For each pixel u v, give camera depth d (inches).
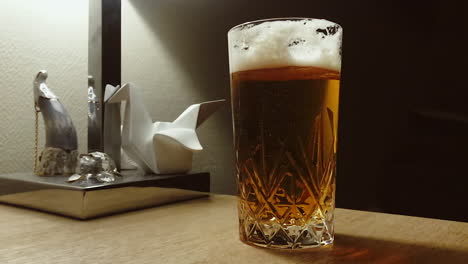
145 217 15.7
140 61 27.9
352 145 23.0
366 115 22.5
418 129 21.4
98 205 15.6
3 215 16.1
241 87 11.4
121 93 19.0
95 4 20.4
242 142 11.5
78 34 27.0
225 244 11.9
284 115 10.7
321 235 11.5
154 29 27.8
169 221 15.0
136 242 12.1
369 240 12.3
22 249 11.5
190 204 18.5
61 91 26.0
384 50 21.9
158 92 28.1
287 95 10.6
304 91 10.7
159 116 28.1
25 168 24.5
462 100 20.1
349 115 23.0
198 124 21.2
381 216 15.9
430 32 20.7
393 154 22.0
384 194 22.3
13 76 24.0
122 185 16.5
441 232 13.4
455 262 10.3
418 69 21.1
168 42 27.7
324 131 11.1
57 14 26.0
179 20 27.5
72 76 26.6
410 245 11.8
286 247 11.2
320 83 10.8
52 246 11.8
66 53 26.4
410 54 21.3
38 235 13.0
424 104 21.1
